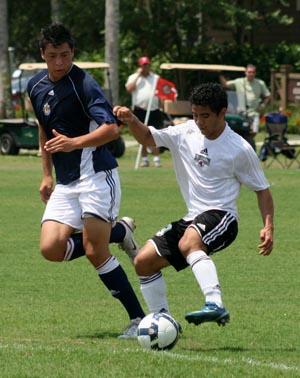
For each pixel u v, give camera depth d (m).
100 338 22.70
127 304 23.17
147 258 22.22
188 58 110.56
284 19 113.12
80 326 24.20
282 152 69.38
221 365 19.14
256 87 75.00
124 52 112.69
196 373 18.42
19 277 31.75
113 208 23.25
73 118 22.92
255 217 45.41
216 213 21.95
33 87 23.20
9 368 18.62
